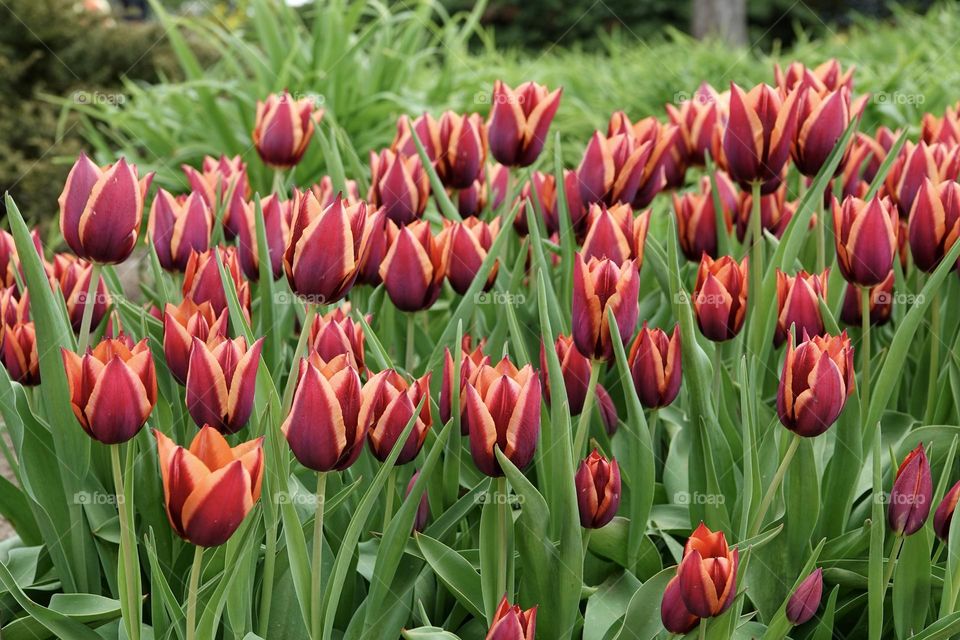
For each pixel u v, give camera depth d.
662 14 8.25
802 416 1.01
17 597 1.03
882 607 1.07
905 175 1.24
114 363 0.94
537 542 1.02
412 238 1.11
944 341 1.26
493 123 1.26
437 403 1.14
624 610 1.09
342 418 0.94
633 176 1.21
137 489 1.10
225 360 0.96
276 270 1.22
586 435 1.12
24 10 3.67
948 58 3.23
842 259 1.13
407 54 3.09
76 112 3.61
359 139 2.84
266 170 2.80
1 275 1.23
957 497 1.05
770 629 1.04
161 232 1.20
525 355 1.09
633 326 1.05
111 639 1.08
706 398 1.10
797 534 1.10
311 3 3.42
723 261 1.12
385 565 1.02
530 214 1.07
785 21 8.69
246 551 0.99
